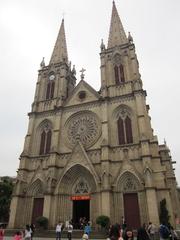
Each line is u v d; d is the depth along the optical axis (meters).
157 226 34.34
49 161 48.81
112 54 59.59
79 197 43.94
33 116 57.50
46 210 42.38
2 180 68.44
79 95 56.59
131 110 48.47
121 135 47.06
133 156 43.38
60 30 78.88
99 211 39.78
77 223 43.72
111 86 53.91
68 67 68.00
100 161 45.00
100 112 51.34
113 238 18.94
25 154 51.41
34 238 35.56
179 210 49.34
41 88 63.66
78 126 52.28
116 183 41.53
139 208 38.62
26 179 49.44
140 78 54.34
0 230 19.55
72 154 46.91
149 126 45.28
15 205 45.41
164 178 39.03
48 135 54.38
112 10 73.38
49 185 44.62
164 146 58.53
